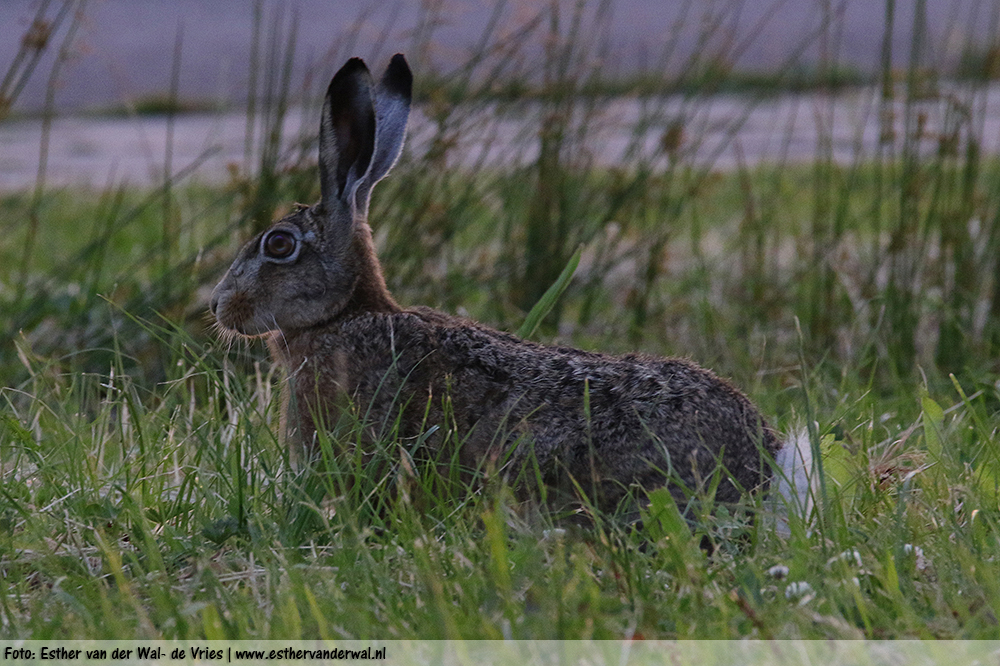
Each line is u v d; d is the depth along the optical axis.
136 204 28.69
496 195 17.88
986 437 10.82
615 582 8.82
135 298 16.69
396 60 12.07
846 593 8.38
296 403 11.12
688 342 17.03
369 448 10.89
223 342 14.38
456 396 10.84
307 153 16.94
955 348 15.91
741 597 8.45
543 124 17.31
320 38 53.28
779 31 51.22
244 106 48.25
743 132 40.22
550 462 10.40
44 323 18.09
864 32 55.50
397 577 9.23
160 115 47.97
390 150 12.02
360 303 11.70
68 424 12.38
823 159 33.62
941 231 16.84
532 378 10.70
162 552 10.02
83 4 17.03
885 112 16.80
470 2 46.16
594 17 18.11
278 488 10.53
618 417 10.24
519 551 8.85
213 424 11.76
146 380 15.45
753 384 14.44
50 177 34.00
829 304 16.91
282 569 9.16
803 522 9.69
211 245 16.44
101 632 8.20
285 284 11.52
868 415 12.95
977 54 18.81
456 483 10.47
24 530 10.33
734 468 10.21
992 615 8.16
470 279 17.52
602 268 18.03
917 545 9.60
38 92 52.09
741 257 20.23
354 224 11.63
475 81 17.98
